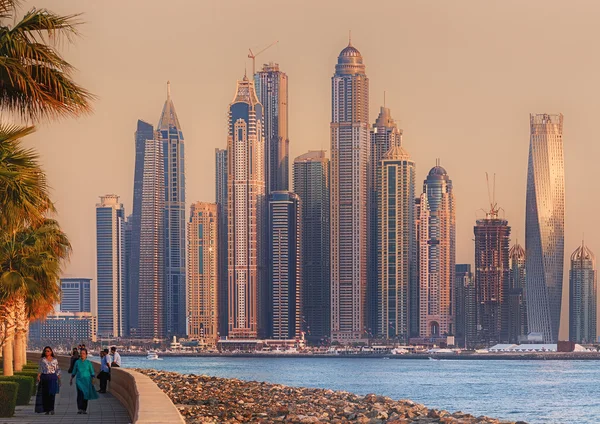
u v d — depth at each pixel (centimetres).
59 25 4056
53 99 4031
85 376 6619
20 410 6925
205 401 8856
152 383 6588
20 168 4519
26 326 10544
